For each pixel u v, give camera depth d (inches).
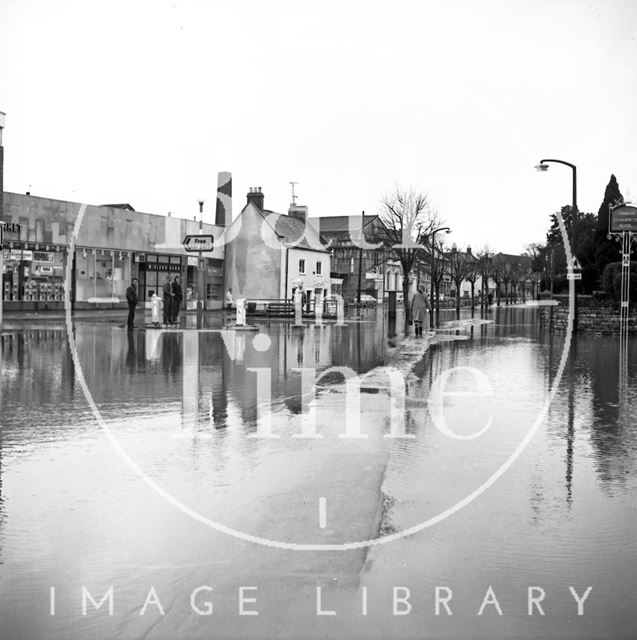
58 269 1487.5
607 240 1510.8
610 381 524.7
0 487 227.3
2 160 930.1
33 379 491.5
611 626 142.8
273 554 172.9
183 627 138.1
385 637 135.8
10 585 156.1
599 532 193.9
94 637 135.4
